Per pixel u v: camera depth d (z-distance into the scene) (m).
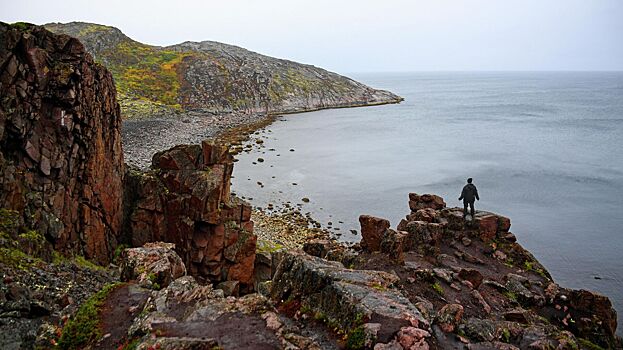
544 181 66.06
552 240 45.84
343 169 73.56
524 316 20.28
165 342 12.59
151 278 18.94
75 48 27.48
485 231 29.75
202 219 31.58
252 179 66.25
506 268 27.20
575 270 39.78
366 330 14.24
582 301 22.77
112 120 31.45
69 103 25.98
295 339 13.60
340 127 117.19
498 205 56.25
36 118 24.81
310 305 16.89
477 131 113.31
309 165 75.56
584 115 146.12
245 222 34.31
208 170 33.00
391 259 25.23
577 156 82.31
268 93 147.00
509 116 145.00
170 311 15.07
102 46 148.50
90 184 27.91
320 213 53.88
